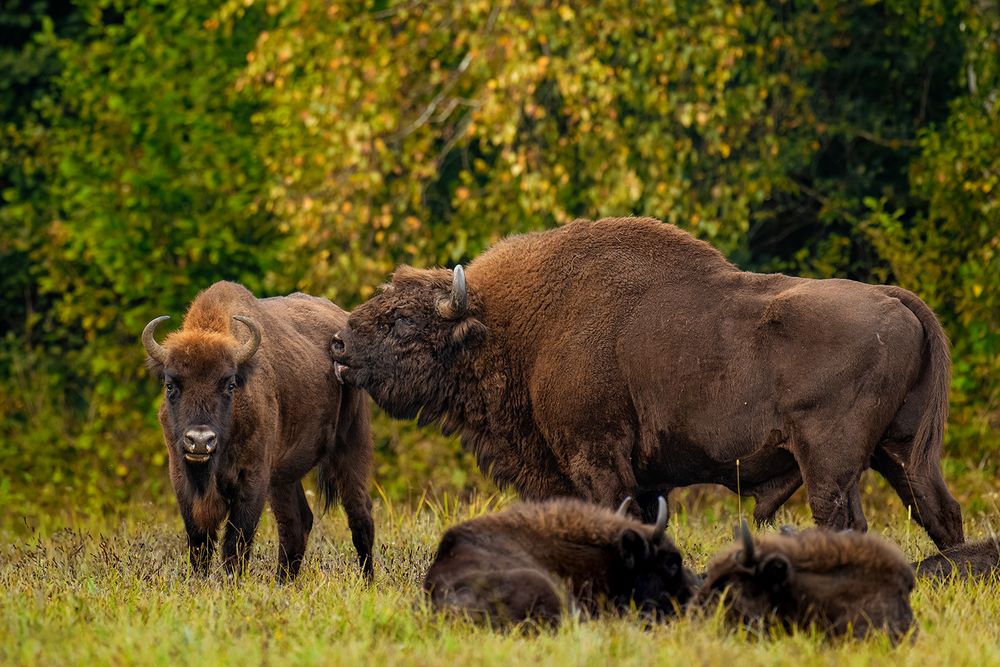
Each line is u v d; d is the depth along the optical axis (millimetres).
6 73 76312
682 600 25016
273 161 60906
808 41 66750
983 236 57625
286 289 63375
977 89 61000
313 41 59812
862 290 31266
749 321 31750
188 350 31922
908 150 70688
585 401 33344
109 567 31672
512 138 53188
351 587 28094
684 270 33188
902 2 64625
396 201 59781
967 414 56719
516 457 35438
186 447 31172
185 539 37250
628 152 54906
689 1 59094
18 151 76938
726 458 31891
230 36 65562
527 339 34625
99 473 65062
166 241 65625
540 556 24578
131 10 68938
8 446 69750
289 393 35344
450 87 58594
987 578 28906
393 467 60625
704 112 54969
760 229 73250
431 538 37219
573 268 34281
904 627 23094
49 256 69062
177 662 21344
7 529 55375
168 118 65062
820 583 23078
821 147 69250
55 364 74438
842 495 30516
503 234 59250
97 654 21688
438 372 35562
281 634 23188
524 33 55656
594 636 21453
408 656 21031
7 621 24047
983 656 21719
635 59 56000
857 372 30484
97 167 66938
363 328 35875
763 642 21844
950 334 60344
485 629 22641
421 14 60219
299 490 37625
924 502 31203
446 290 35812
